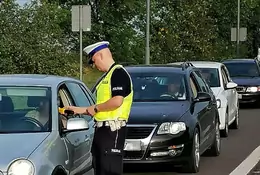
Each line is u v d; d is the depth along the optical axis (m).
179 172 11.33
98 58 7.43
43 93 8.13
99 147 7.38
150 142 10.57
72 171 7.68
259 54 49.09
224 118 16.27
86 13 17.30
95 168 7.45
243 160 12.84
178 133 10.74
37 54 19.73
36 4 20.62
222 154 13.69
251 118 21.69
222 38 47.59
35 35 19.92
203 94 11.99
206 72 17.27
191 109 11.52
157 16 33.38
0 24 19.66
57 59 20.33
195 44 32.97
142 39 46.38
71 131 7.70
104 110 7.30
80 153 8.09
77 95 9.21
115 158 7.36
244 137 16.66
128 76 7.39
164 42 32.03
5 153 6.81
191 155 10.99
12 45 19.39
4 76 8.84
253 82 24.98
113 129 7.33
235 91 18.58
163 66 13.16
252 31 57.03
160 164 10.90
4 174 6.66
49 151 7.09
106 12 45.41
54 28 21.00
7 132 7.48
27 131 7.52
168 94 12.05
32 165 6.74
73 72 21.14
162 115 10.89
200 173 11.32
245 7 52.16
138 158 10.59
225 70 18.28
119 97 7.24
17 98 8.09
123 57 46.12
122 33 46.00
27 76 8.84
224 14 47.81
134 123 10.61
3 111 7.95
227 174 11.26
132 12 46.25
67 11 42.28
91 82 29.11
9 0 20.03
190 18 33.16
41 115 7.79
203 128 11.98
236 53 45.09
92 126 8.82
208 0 37.41
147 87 12.23
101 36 45.72
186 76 12.48
